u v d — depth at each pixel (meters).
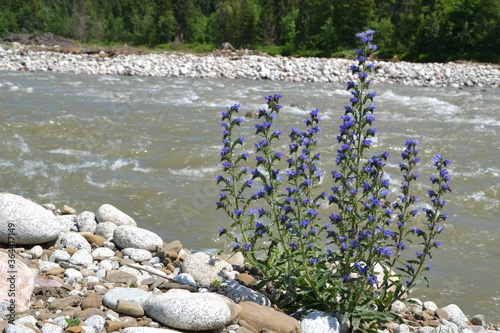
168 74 32.81
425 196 10.56
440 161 5.21
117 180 10.78
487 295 6.90
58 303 4.73
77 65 33.38
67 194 9.99
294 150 5.09
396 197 10.45
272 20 78.56
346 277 4.89
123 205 9.59
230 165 5.47
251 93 25.11
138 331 4.20
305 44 68.44
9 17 91.12
